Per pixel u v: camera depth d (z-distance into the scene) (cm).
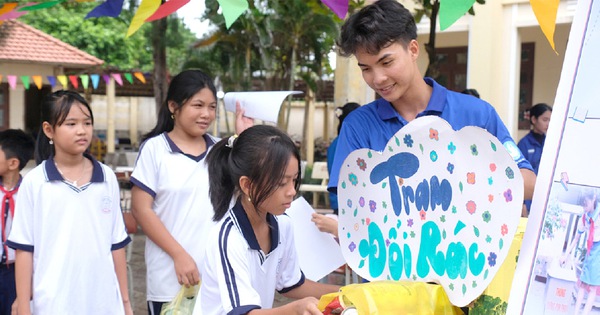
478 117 189
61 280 251
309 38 993
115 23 1803
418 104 194
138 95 1686
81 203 258
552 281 125
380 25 173
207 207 270
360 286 145
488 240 137
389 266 163
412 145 155
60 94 258
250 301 166
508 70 877
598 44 124
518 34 875
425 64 1024
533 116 496
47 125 259
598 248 118
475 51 889
